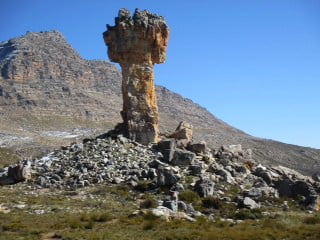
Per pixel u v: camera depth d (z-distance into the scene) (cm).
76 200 5372
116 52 7544
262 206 5134
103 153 6912
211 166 6341
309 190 5472
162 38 7688
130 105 7425
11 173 6688
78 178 6278
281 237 3581
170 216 4388
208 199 5041
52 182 6316
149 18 7644
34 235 3622
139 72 7500
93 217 4297
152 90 7569
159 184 5681
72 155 7125
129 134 7344
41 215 4512
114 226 4006
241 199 5072
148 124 7400
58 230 3806
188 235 3556
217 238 3481
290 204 5275
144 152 6975
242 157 7169
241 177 6178
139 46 7494
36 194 5828
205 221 4338
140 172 6194
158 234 3634
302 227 4012
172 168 6031
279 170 6706
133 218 4341
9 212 4669
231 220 4488
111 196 5538
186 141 7269
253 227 4041
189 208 4772
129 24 7512
